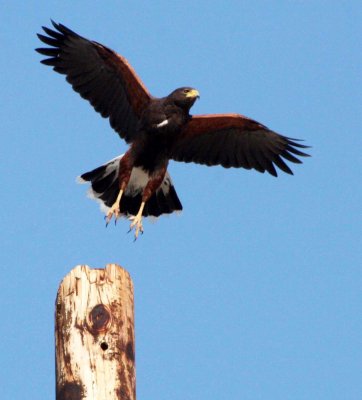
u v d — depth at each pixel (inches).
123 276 386.3
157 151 651.5
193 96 637.9
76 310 376.5
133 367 376.5
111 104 658.2
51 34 639.8
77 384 364.8
